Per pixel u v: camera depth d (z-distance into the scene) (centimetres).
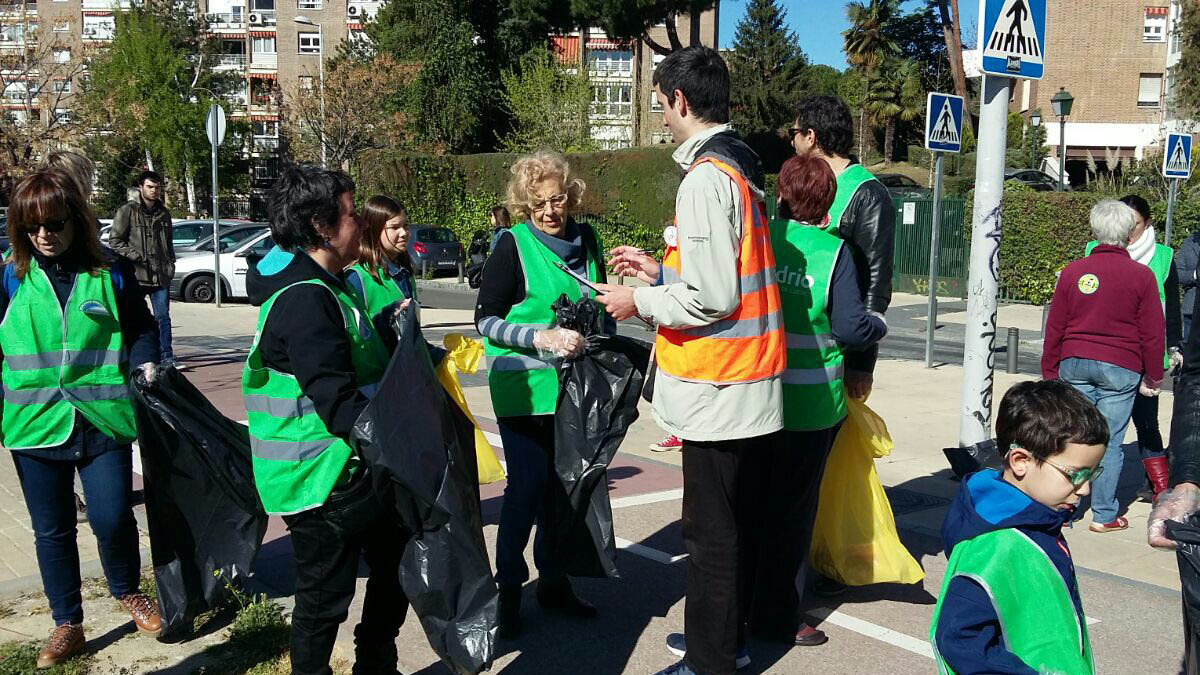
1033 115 4075
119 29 4422
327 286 299
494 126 4166
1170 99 3020
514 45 4041
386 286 451
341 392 287
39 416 380
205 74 5347
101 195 4509
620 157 2789
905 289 2142
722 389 330
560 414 408
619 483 659
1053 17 4353
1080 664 227
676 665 366
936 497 623
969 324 646
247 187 5106
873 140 5431
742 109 5850
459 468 308
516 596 413
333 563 310
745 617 387
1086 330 548
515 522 412
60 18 4300
